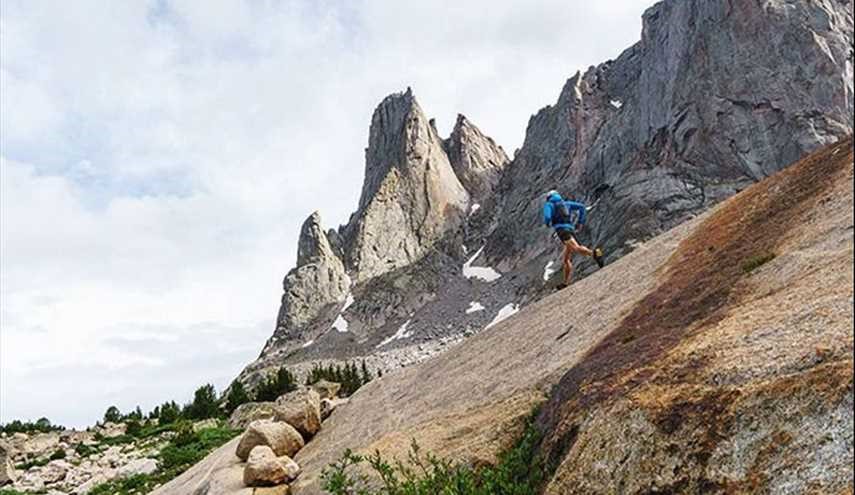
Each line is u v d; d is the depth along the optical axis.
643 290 12.29
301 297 183.88
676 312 9.95
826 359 5.88
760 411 5.96
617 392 8.01
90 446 46.78
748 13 119.44
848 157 10.77
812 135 105.00
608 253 115.44
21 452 43.81
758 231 10.95
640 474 6.66
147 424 59.50
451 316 159.62
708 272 10.71
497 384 12.84
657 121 133.00
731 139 115.94
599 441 7.47
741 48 118.94
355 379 85.00
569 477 7.52
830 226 9.06
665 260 13.26
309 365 150.88
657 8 145.12
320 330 173.62
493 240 185.25
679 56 130.38
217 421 54.56
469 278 177.12
